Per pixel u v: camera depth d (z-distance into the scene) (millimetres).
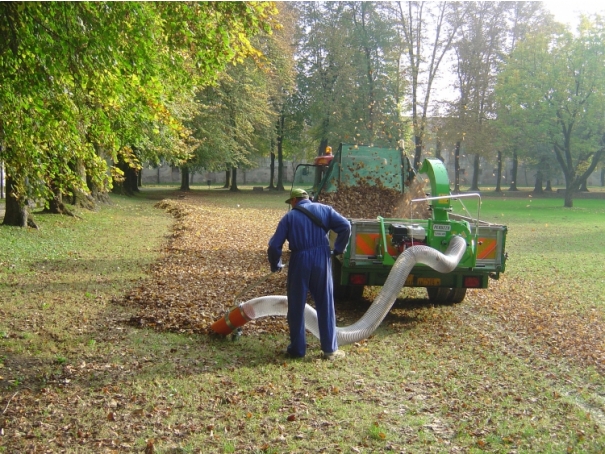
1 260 12266
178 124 9828
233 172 54469
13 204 17438
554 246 17984
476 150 49469
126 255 13930
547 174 54719
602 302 9742
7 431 4480
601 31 36625
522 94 39094
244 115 37875
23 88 7246
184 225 20672
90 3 6691
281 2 37531
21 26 6758
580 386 5668
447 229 8141
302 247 6305
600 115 37594
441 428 4617
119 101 8258
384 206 11133
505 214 31688
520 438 4438
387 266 8281
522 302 9695
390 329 7809
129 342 6789
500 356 6535
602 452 4230
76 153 8859
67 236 16922
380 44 45281
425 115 47625
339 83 45156
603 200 47750
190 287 10055
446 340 7238
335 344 6441
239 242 17031
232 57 8062
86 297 9078
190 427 4555
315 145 55875
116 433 4465
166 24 7441
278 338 7168
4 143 8438
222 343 6859
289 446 4270
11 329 7203
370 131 41719
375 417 4789
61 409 4879
